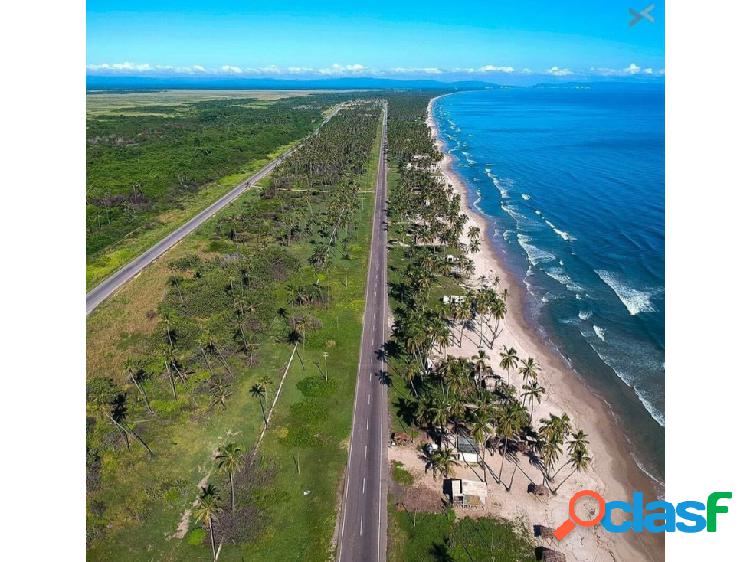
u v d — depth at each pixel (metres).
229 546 69.88
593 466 84.75
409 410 94.81
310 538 71.00
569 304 136.38
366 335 118.81
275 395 98.69
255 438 88.44
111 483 79.06
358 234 183.00
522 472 82.44
